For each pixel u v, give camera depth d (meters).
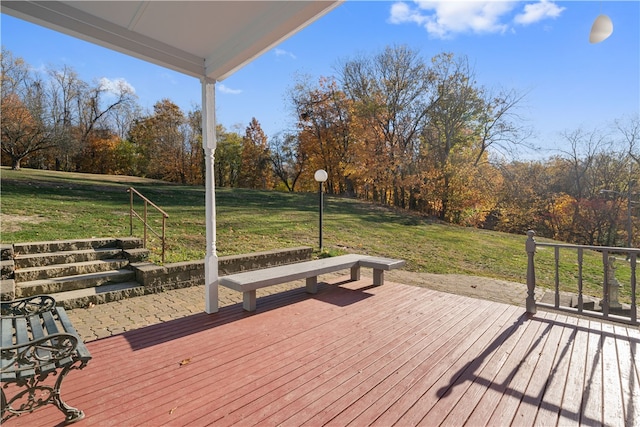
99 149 26.09
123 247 5.92
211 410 2.12
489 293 5.64
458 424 1.99
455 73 18.80
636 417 2.08
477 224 21.23
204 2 2.65
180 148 26.69
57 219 7.98
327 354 2.91
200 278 5.56
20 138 19.20
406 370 2.64
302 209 14.53
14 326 2.56
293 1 2.56
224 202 14.34
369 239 10.38
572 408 2.17
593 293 6.46
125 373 2.59
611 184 20.03
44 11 2.59
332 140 23.19
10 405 1.86
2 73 19.19
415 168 19.22
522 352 2.96
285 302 4.38
